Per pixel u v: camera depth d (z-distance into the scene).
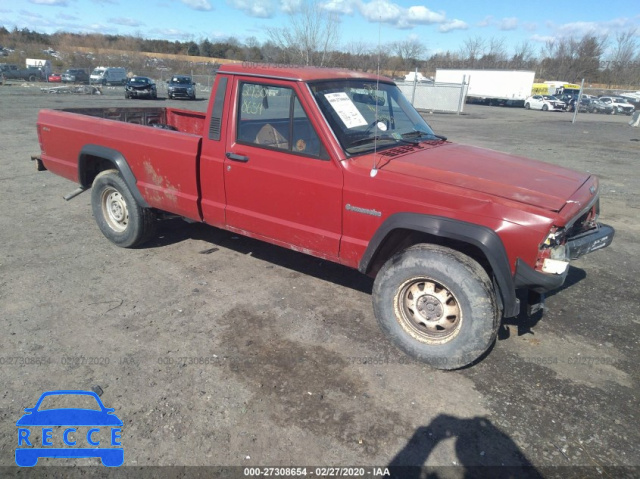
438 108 31.58
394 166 3.51
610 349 3.75
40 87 35.34
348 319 4.06
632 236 6.40
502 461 2.65
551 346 3.77
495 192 3.18
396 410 3.01
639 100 40.47
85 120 5.22
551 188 3.35
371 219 3.51
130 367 3.34
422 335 3.47
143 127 4.74
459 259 3.16
